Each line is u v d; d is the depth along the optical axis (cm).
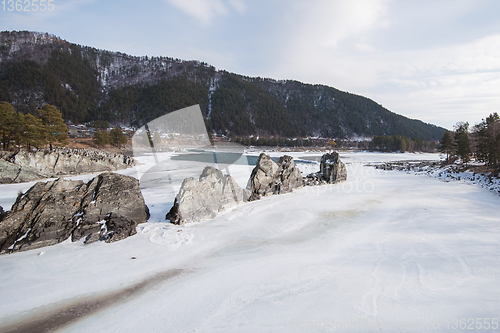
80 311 403
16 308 402
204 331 363
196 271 541
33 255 586
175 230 761
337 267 567
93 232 692
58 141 3422
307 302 435
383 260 605
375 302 434
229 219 895
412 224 894
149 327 370
